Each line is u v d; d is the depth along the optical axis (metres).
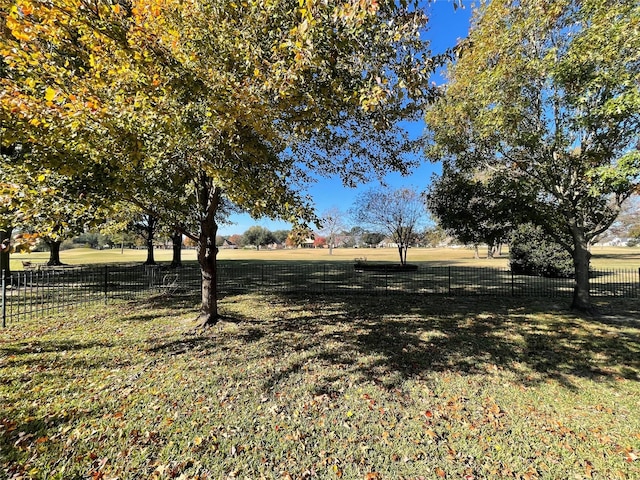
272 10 3.77
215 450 2.96
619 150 6.73
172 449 2.96
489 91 7.11
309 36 2.65
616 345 5.77
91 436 3.11
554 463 2.83
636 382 4.37
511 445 3.06
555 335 6.34
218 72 3.77
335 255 43.78
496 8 7.07
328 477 2.67
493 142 7.70
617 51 5.62
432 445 3.05
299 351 5.45
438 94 3.44
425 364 4.93
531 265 17.31
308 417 3.50
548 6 6.37
